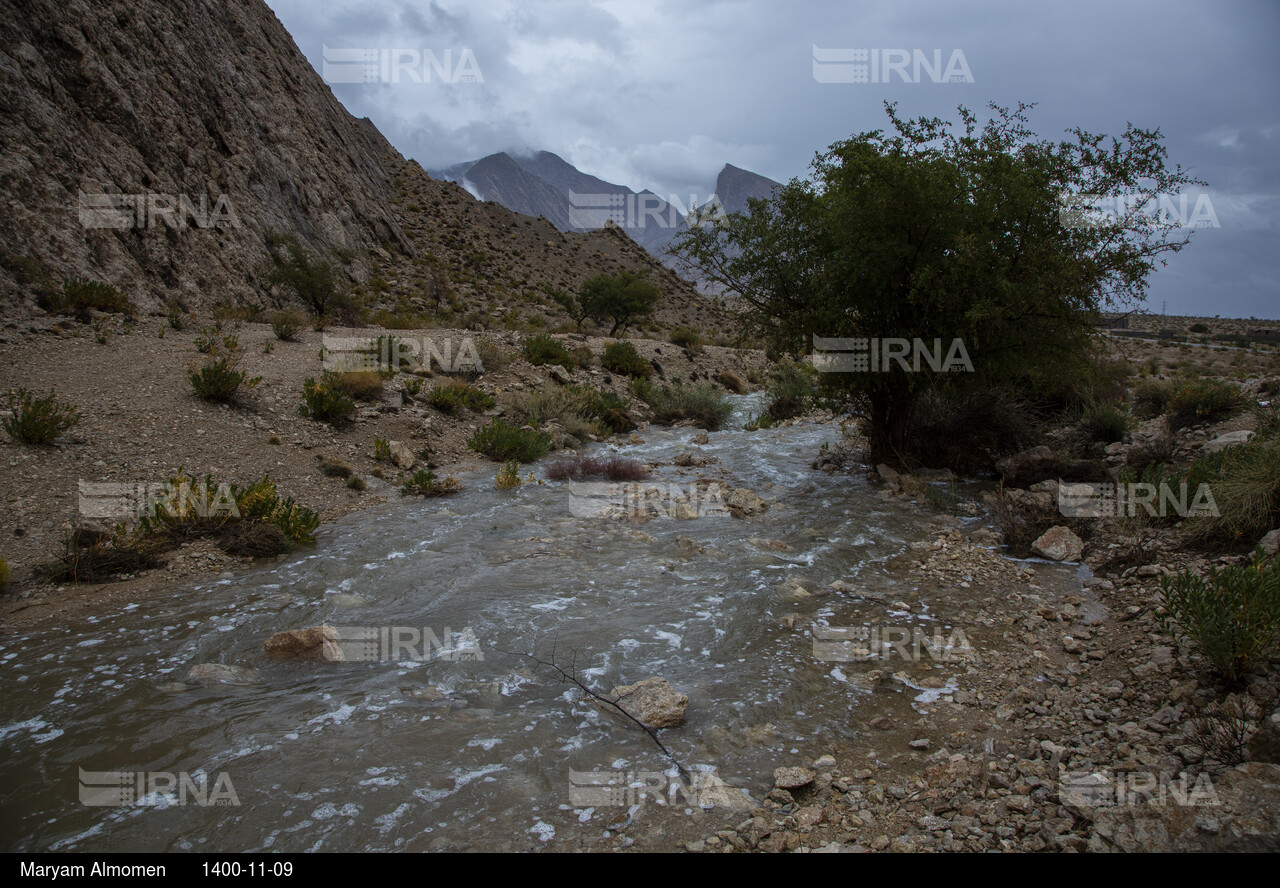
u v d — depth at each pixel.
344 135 49.16
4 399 9.22
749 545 8.09
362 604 6.22
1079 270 9.59
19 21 17.34
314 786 3.66
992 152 10.33
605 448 14.98
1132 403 16.25
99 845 3.20
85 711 4.39
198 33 28.56
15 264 13.45
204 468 9.12
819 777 3.72
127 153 19.11
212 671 4.87
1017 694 4.56
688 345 30.69
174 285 18.11
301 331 17.55
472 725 4.30
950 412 12.27
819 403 13.00
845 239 10.20
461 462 12.38
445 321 27.14
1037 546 7.66
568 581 6.89
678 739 4.16
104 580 6.52
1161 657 4.69
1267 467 6.75
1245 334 57.47
